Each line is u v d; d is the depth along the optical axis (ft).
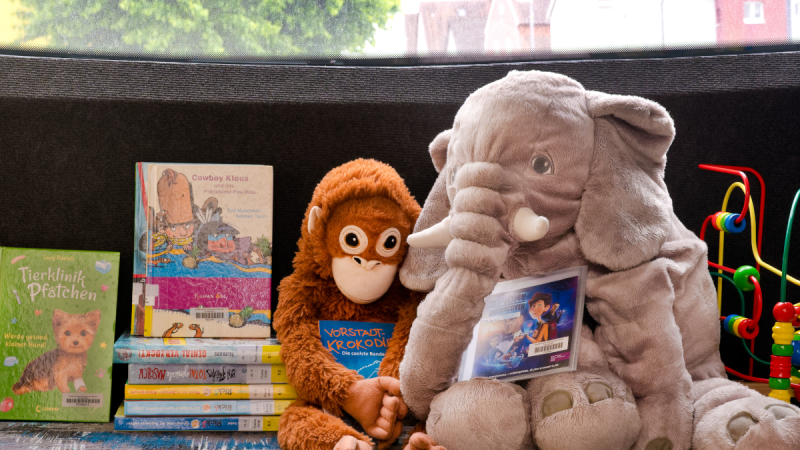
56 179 4.18
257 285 3.92
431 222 3.65
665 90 4.34
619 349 3.18
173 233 3.89
